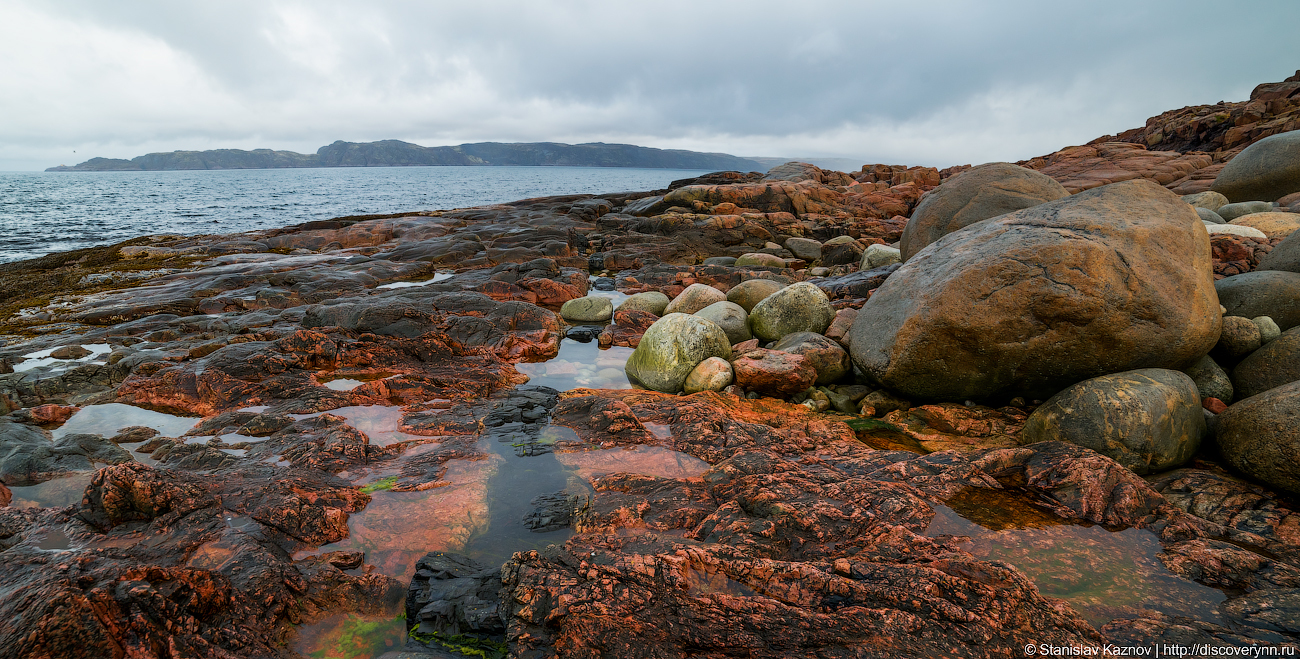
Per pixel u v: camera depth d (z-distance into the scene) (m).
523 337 11.54
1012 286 6.95
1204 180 24.02
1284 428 5.38
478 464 6.39
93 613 3.31
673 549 4.34
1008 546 4.73
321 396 8.32
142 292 15.16
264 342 9.95
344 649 3.95
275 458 6.47
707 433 6.98
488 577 4.39
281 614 4.07
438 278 18.84
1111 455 6.02
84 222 42.78
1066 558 4.58
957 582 4.01
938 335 7.39
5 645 3.07
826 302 10.66
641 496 5.60
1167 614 3.96
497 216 30.28
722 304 11.45
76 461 6.37
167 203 65.56
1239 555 4.41
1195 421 6.12
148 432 7.34
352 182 149.00
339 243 25.19
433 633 3.99
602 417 7.37
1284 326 7.50
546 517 5.39
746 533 4.78
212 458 6.33
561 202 36.22
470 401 8.41
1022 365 7.22
